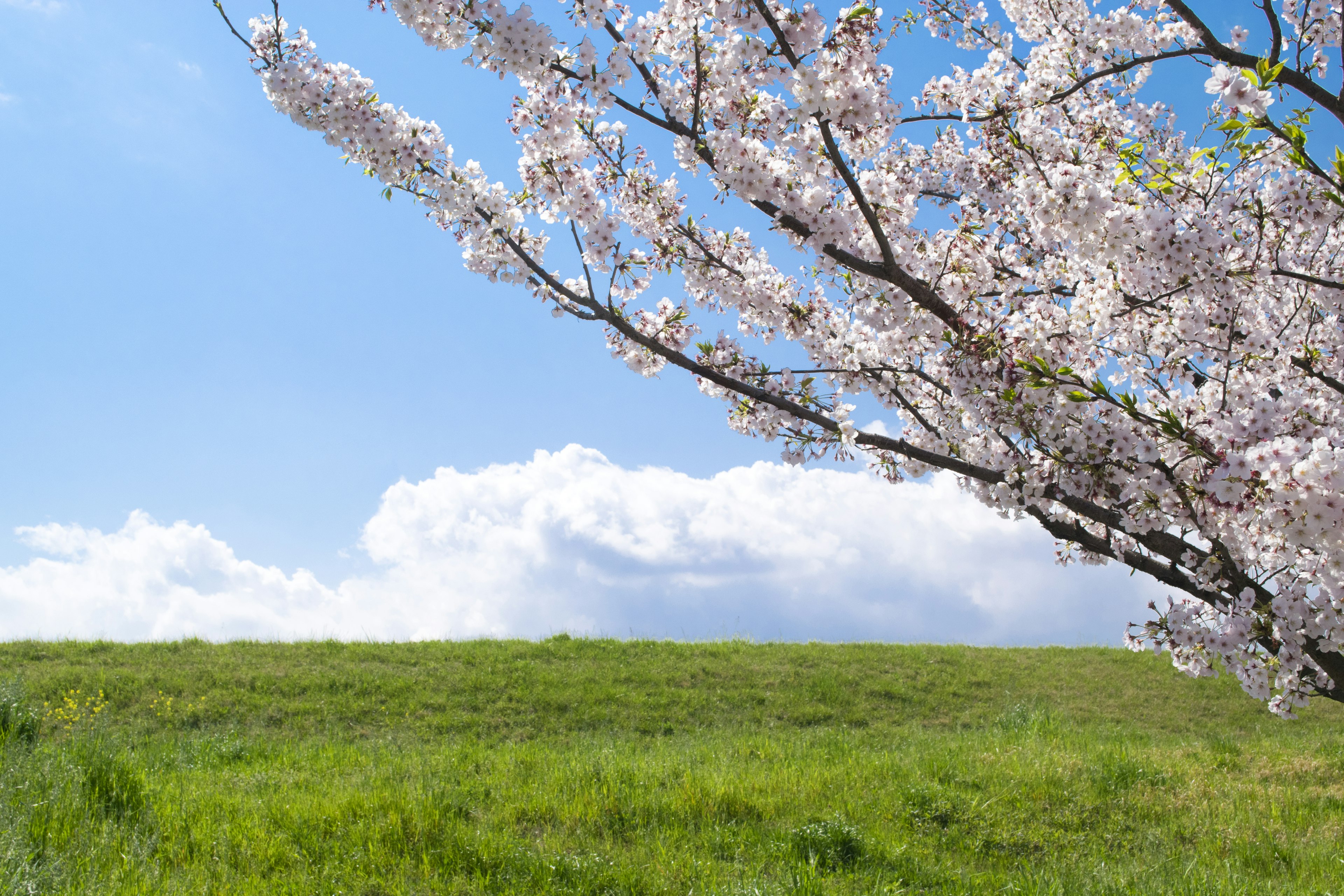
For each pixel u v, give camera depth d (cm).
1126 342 416
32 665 1157
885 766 774
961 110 562
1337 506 256
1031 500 362
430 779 648
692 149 359
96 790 527
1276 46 362
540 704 1138
